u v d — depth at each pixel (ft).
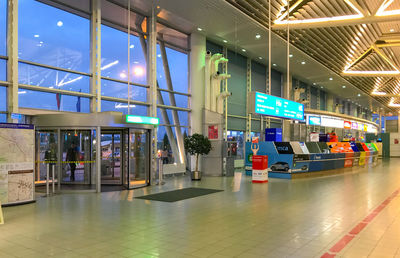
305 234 16.22
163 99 46.75
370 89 95.81
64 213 21.56
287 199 26.81
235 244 14.64
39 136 33.30
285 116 40.73
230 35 49.60
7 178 23.97
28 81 31.32
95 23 37.24
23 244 14.80
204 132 48.57
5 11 29.40
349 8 40.75
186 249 13.97
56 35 34.01
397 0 37.86
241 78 63.77
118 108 40.45
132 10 42.04
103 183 37.58
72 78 35.32
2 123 23.90
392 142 121.80
